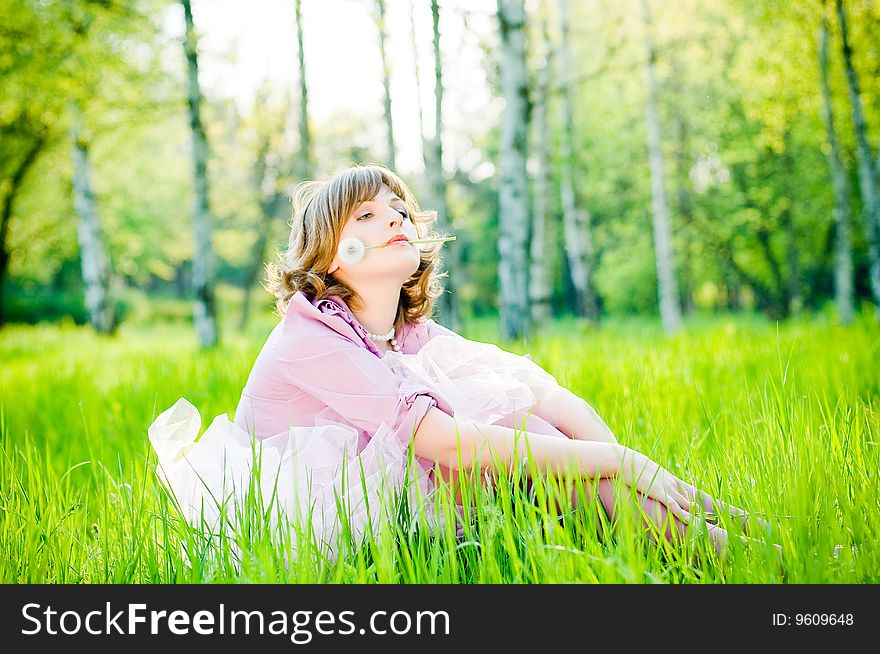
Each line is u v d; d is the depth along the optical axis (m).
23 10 12.52
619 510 1.93
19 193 23.44
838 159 14.42
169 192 30.05
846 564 1.86
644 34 16.23
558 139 22.28
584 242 18.66
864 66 14.08
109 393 5.78
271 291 2.72
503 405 2.35
